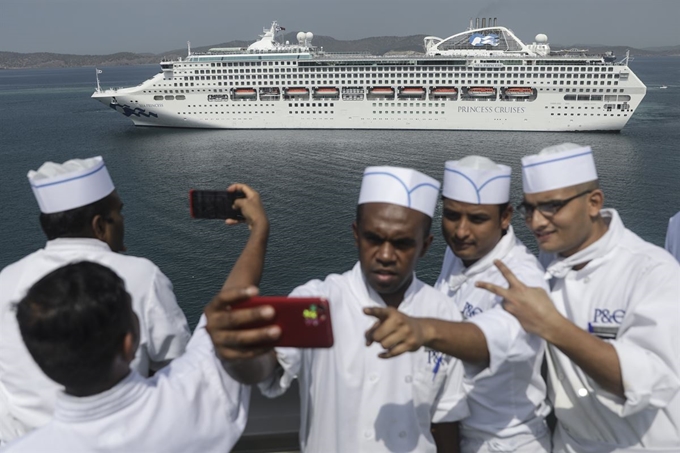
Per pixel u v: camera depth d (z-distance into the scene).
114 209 4.11
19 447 2.55
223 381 2.98
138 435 2.64
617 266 3.65
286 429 4.08
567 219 3.57
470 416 3.71
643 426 3.50
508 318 3.05
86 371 2.46
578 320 3.77
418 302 3.40
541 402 3.80
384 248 3.02
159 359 3.87
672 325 3.22
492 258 4.09
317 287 3.41
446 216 4.11
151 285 3.80
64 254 3.78
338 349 3.28
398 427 3.27
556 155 3.51
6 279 3.78
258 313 2.31
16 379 3.51
